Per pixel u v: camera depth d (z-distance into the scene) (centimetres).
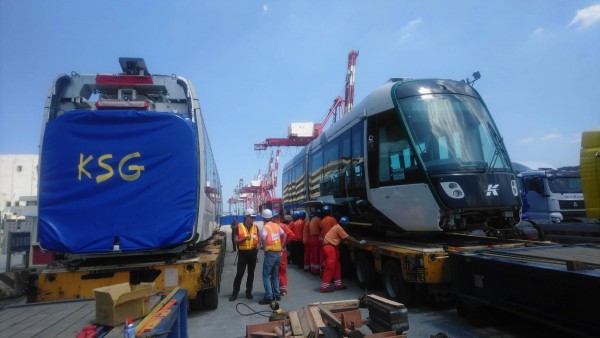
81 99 668
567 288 436
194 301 742
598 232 1013
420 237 871
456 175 688
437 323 603
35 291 609
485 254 579
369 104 890
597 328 399
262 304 792
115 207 608
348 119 1023
